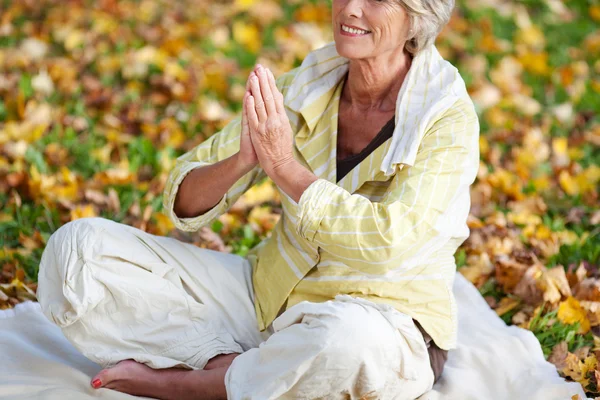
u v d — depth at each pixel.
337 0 3.27
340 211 3.00
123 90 6.27
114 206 4.89
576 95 6.80
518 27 8.01
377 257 2.97
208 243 4.59
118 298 3.24
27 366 3.35
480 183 5.45
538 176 5.67
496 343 3.76
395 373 3.02
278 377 2.94
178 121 5.95
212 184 3.37
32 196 4.98
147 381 3.21
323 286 3.29
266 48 7.25
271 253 3.51
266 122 3.06
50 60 6.59
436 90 3.27
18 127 5.56
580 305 4.10
